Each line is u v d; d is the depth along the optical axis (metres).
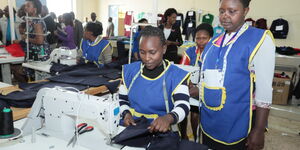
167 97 1.16
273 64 1.03
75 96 1.12
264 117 1.08
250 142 1.12
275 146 2.73
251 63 1.07
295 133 3.10
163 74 1.17
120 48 4.93
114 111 1.06
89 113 1.07
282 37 5.04
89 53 2.84
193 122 2.23
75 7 8.46
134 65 1.27
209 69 1.18
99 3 8.85
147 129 1.01
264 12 5.28
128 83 1.26
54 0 8.01
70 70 2.57
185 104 1.09
